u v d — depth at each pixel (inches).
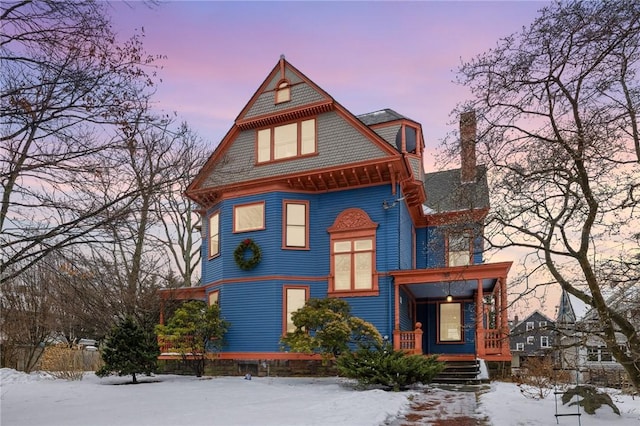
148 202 328.8
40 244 286.8
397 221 684.1
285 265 710.5
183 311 682.2
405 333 647.8
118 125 289.1
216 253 789.9
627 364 309.3
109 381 639.8
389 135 766.5
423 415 360.2
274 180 725.9
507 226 347.9
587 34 296.2
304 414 352.8
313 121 754.2
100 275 316.5
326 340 561.6
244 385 562.9
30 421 343.9
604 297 339.0
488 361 614.9
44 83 261.7
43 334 844.6
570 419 326.3
